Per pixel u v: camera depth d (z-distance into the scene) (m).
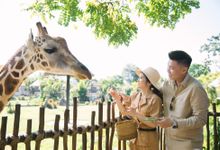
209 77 17.67
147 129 4.08
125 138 4.00
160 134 5.95
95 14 8.80
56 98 39.38
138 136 4.11
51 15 8.61
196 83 3.46
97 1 8.92
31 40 3.76
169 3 8.92
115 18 9.16
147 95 3.98
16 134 3.36
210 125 7.44
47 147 9.76
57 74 3.86
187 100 3.46
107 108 4.80
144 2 9.05
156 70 4.02
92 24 8.93
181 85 3.51
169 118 3.38
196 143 3.55
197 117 3.37
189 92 3.44
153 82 3.92
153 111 3.94
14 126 3.35
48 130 3.76
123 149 5.32
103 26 8.93
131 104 4.17
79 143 9.61
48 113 28.02
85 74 3.67
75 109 4.14
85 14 8.85
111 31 9.05
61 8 8.61
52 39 3.78
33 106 38.66
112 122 4.91
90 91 43.31
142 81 3.96
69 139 10.27
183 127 3.37
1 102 3.79
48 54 3.73
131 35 9.41
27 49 3.80
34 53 3.78
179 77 3.47
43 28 3.82
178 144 3.57
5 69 3.85
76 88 42.66
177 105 3.55
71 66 3.67
